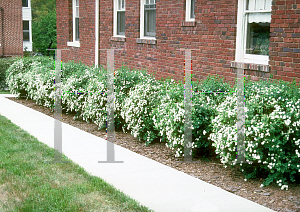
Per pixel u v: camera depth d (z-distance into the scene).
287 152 4.96
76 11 14.52
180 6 9.16
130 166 5.89
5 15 26.52
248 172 5.38
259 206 4.34
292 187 4.97
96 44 12.83
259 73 7.26
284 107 5.16
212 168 5.83
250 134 5.00
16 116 9.99
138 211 4.23
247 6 7.67
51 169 5.64
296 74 6.59
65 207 4.30
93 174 5.52
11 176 5.29
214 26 8.30
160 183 5.14
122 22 11.93
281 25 6.79
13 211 4.20
